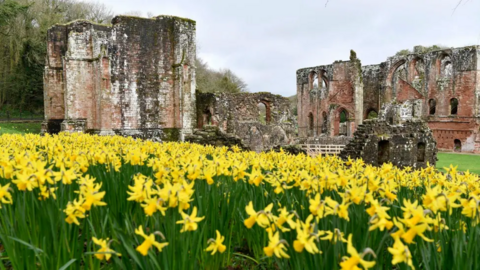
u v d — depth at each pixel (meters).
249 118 36.25
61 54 32.31
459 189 5.27
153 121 29.77
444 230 4.22
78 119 28.78
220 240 3.85
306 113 51.19
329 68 46.97
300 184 5.47
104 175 6.25
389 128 21.33
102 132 27.86
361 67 46.50
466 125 41.44
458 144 42.53
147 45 29.42
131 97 28.97
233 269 5.44
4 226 4.59
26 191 5.08
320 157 8.77
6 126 38.41
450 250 3.78
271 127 33.62
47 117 32.06
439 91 43.12
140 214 5.04
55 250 4.12
